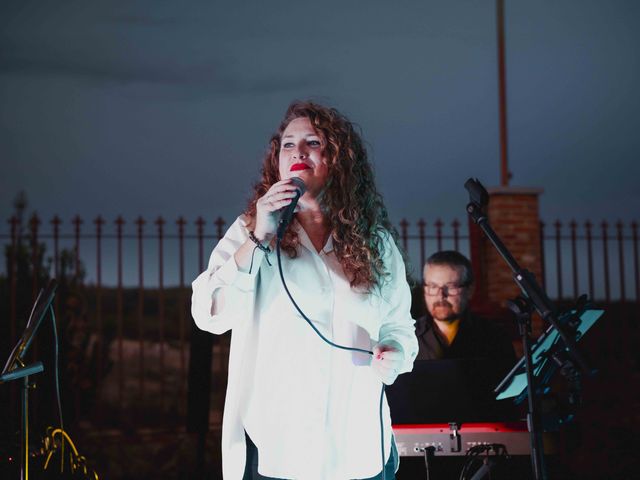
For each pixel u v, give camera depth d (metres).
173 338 14.81
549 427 3.32
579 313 3.14
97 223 8.42
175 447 8.06
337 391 2.74
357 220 2.83
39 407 5.79
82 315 9.73
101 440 8.10
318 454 2.68
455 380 3.98
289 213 2.65
